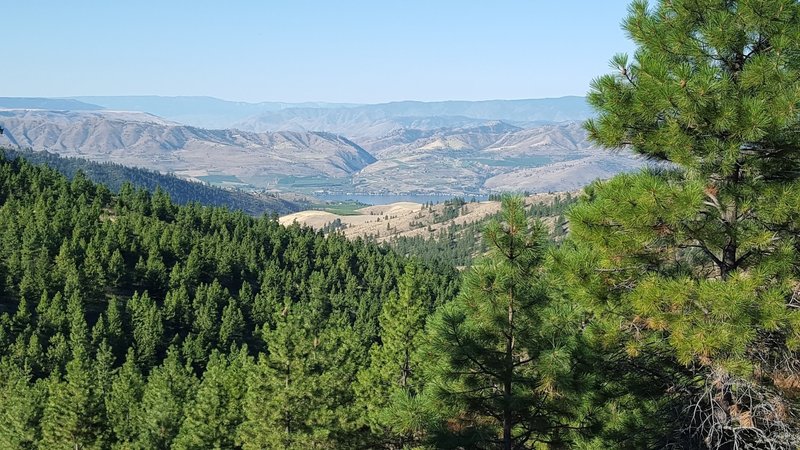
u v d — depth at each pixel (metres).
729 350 12.50
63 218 151.38
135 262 149.12
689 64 13.96
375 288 166.38
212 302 126.31
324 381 35.34
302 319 36.03
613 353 15.51
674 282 13.19
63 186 197.12
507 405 15.77
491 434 16.31
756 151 13.73
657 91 12.94
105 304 129.50
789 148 13.20
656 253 14.63
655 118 14.17
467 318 16.33
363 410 39.75
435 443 15.81
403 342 39.91
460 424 16.81
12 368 89.56
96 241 139.75
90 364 97.00
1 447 59.41
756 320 12.39
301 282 161.88
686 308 13.48
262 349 124.81
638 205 13.16
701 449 13.92
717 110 12.64
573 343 15.38
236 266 164.00
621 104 14.23
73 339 103.94
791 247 13.22
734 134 12.70
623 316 15.02
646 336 15.09
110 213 193.50
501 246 15.77
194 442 50.28
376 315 136.00
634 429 16.09
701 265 15.51
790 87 12.52
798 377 13.86
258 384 34.97
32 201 176.62
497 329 16.12
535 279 15.94
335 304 153.62
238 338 125.50
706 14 13.96
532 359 16.33
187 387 78.00
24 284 120.19
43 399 68.38
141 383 81.00
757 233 13.45
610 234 14.20
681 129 13.42
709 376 13.61
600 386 15.79
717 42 13.31
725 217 14.23
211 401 51.50
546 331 16.03
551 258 15.03
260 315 134.38
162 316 121.88
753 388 13.20
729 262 14.41
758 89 13.12
